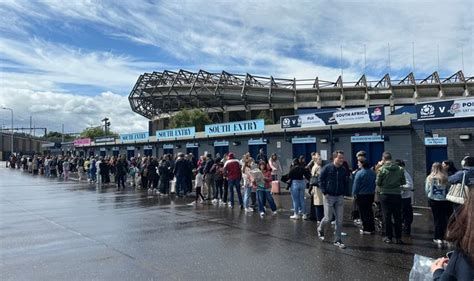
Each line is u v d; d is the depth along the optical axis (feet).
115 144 112.57
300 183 35.76
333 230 30.50
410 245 25.26
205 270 20.42
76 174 117.80
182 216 38.50
